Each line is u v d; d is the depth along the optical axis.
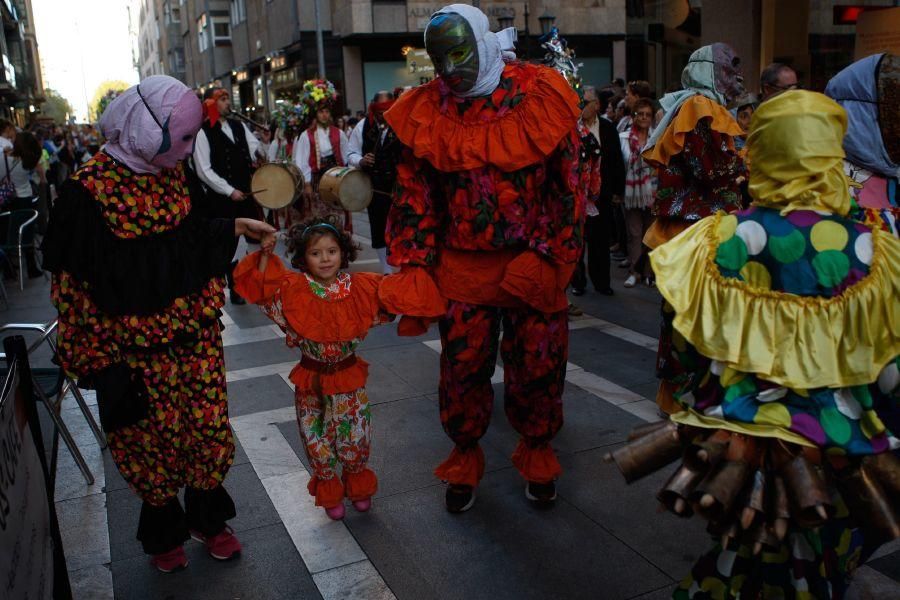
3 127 11.09
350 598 2.88
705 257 2.04
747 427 1.91
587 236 7.06
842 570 2.07
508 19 12.16
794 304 1.93
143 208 2.74
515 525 3.32
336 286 3.23
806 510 1.82
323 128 9.62
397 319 6.59
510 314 3.30
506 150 2.98
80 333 2.73
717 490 1.83
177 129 2.68
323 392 3.23
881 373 1.94
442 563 3.06
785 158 1.96
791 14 8.23
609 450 3.98
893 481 1.91
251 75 32.50
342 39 23.73
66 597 2.50
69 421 4.69
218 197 6.65
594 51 24.73
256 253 3.15
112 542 3.32
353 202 6.46
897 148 3.20
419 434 4.25
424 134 3.10
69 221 2.63
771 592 2.04
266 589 2.95
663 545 3.13
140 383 2.80
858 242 1.92
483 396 3.34
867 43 7.67
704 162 4.00
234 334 6.34
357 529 3.33
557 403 3.34
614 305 6.88
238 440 4.23
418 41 23.94
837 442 1.88
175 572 3.08
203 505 3.06
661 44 11.04
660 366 3.89
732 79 4.14
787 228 1.95
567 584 2.90
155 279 2.75
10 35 48.12
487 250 3.12
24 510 2.06
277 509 3.52
